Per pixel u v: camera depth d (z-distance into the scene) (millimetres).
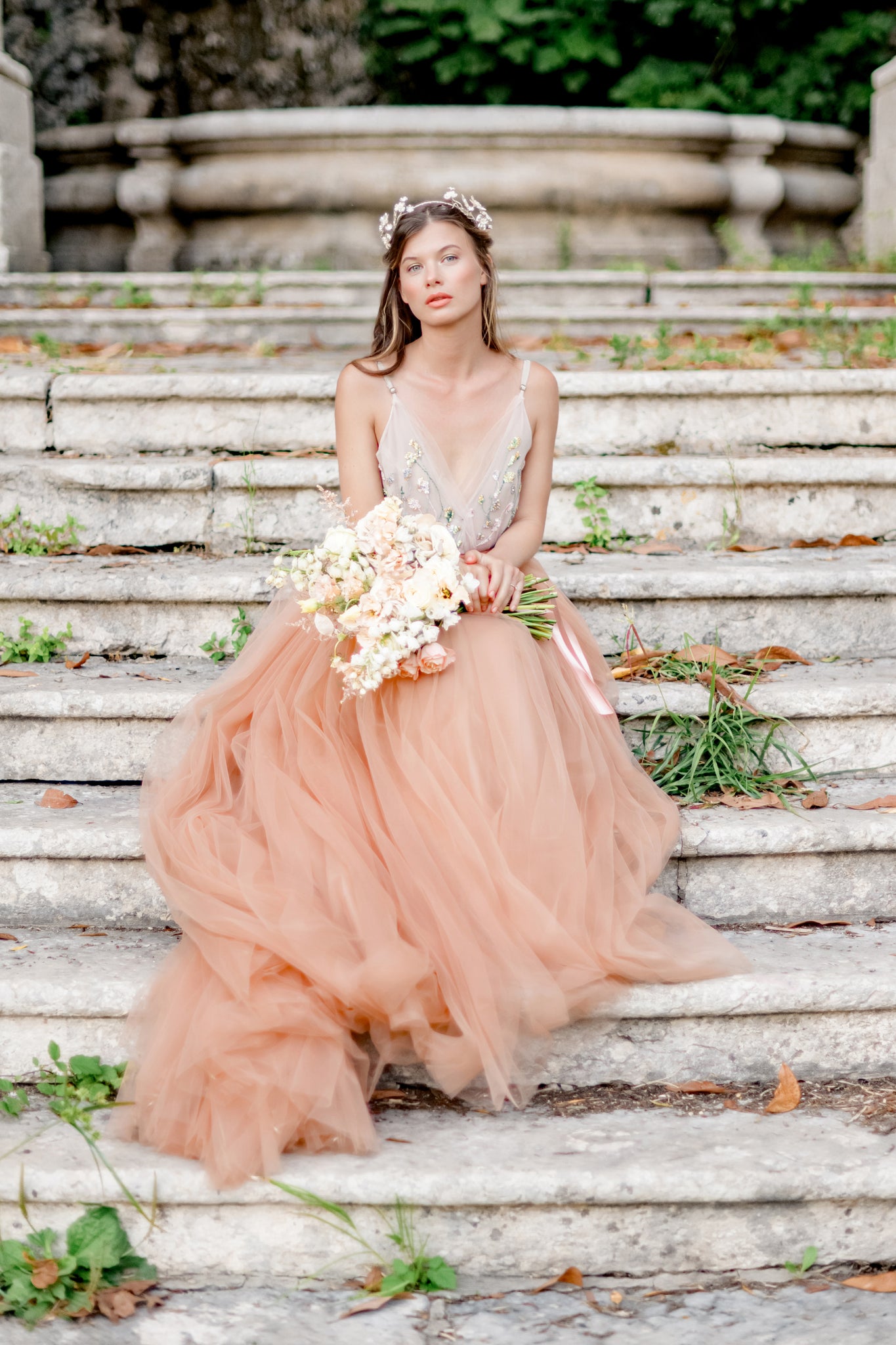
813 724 3254
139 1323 2102
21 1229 2244
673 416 4406
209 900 2424
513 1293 2205
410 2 9156
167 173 8055
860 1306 2158
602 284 6520
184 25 9766
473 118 7461
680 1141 2330
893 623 3688
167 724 3223
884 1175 2223
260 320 5855
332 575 2646
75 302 6410
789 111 9250
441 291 2820
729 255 8031
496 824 2523
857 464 4145
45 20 9688
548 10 9086
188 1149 2279
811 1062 2598
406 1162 2246
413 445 2928
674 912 2676
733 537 4148
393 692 2682
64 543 4043
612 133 7574
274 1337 2062
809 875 2920
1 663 3600
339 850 2482
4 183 7309
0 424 4383
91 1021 2545
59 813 2979
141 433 4375
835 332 5691
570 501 4102
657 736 3221
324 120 7504
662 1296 2201
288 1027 2279
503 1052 2330
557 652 2953
